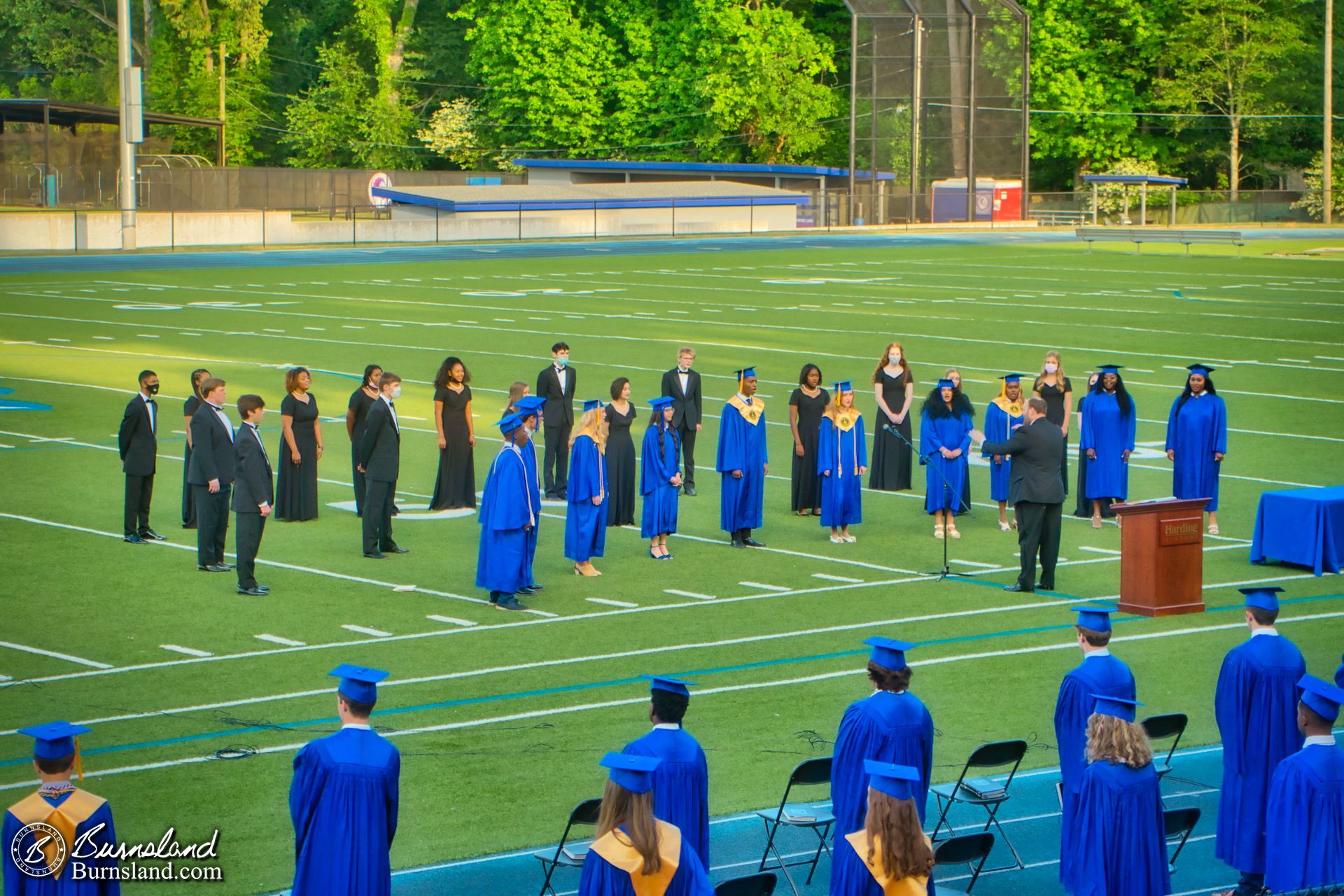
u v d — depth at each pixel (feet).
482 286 192.95
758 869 36.96
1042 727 46.98
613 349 135.74
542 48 372.17
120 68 244.01
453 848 37.58
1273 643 37.63
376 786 32.07
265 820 39.24
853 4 331.77
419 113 413.18
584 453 64.85
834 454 71.61
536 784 41.88
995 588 63.98
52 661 52.54
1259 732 37.11
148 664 52.29
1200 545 60.64
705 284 198.29
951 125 345.10
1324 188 356.59
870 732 35.04
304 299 175.94
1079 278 209.26
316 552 69.56
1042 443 62.39
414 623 57.98
